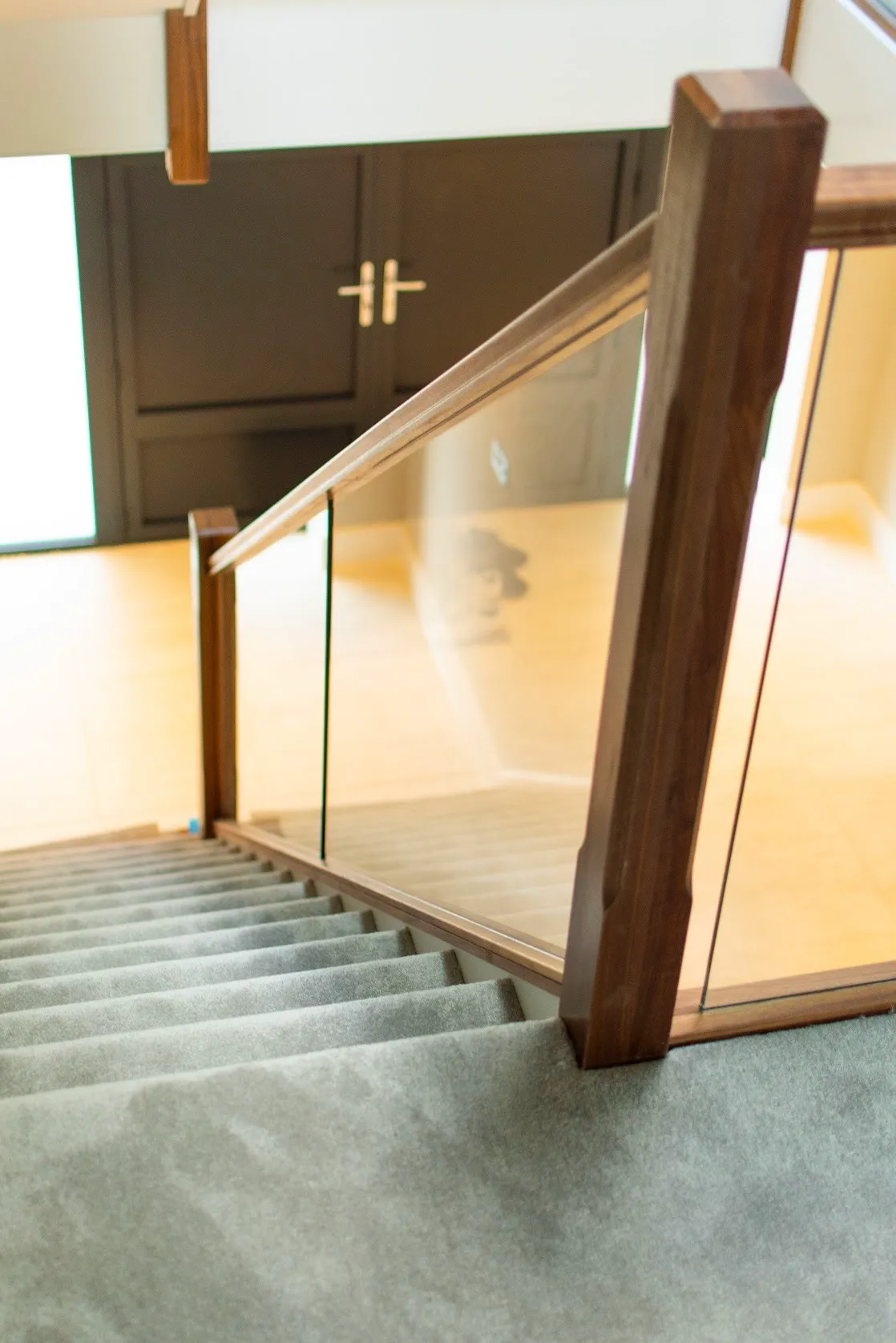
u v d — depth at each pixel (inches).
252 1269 58.8
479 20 158.4
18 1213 60.4
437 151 213.3
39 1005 93.8
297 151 208.2
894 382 59.7
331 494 103.5
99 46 145.3
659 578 56.5
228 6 150.1
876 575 66.2
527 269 227.8
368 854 129.3
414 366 232.8
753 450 53.9
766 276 50.0
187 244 213.0
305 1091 66.4
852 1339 58.1
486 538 216.5
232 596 155.1
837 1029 71.3
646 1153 64.9
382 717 199.2
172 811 191.8
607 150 219.3
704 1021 71.0
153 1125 64.4
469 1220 61.5
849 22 160.9
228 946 106.3
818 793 71.6
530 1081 67.6
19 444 229.0
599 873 64.1
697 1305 58.9
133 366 220.8
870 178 51.6
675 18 164.6
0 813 188.2
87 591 227.6
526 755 186.5
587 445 214.7
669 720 59.7
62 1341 55.7
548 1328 57.6
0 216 210.4
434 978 90.4
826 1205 63.2
